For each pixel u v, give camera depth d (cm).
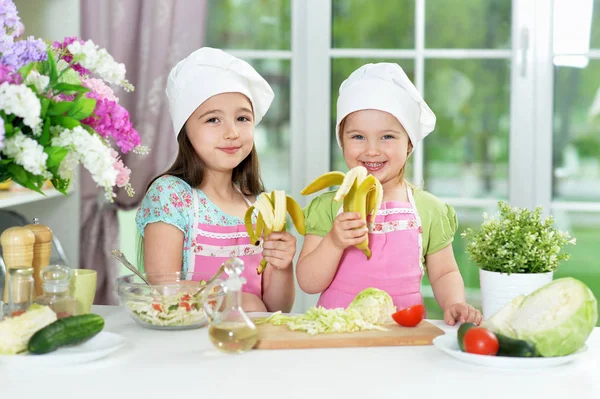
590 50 268
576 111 271
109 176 114
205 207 173
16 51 117
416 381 102
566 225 272
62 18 249
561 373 106
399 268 162
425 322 131
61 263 179
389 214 164
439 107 271
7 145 110
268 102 179
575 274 275
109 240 259
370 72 166
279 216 136
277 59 273
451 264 168
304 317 127
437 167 273
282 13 272
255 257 175
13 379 102
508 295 129
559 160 273
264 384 100
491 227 135
